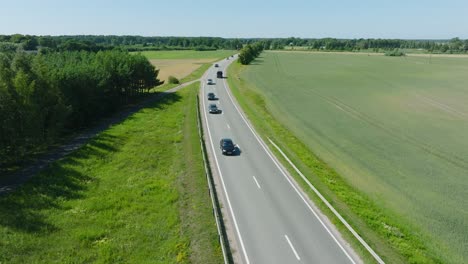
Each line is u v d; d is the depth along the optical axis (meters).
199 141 48.16
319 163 42.44
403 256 24.48
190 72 137.12
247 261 23.08
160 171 38.41
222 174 37.50
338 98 89.50
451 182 39.31
